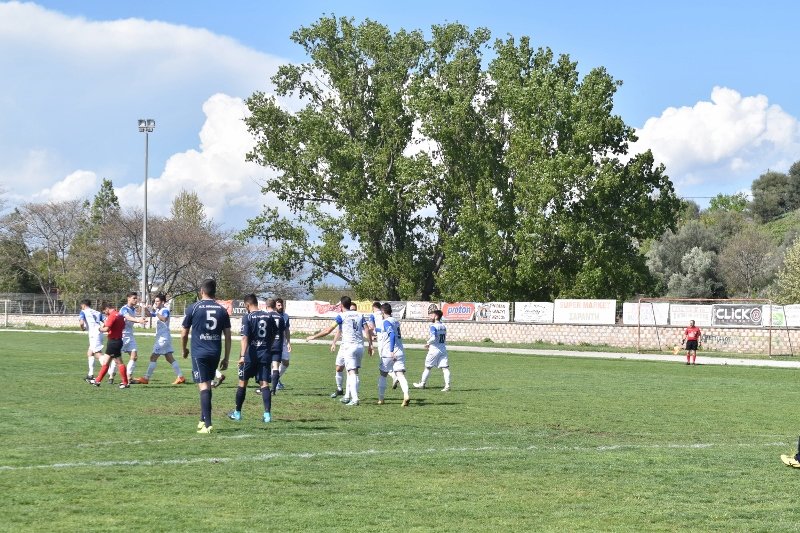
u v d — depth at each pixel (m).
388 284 69.31
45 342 50.78
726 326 49.72
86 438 13.97
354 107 69.56
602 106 58.25
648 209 58.47
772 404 21.17
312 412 18.14
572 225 56.34
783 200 140.62
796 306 47.47
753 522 8.92
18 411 17.66
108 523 8.50
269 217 69.94
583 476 11.25
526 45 63.25
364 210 65.94
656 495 10.16
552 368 34.69
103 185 106.81
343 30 69.50
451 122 63.03
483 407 19.58
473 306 59.62
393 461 12.15
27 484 10.24
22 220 97.88
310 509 9.21
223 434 14.59
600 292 57.59
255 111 69.88
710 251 98.12
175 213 105.38
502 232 61.53
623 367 36.09
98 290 89.50
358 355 19.89
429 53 70.12
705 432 15.80
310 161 67.81
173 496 9.73
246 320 16.16
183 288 90.25
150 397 20.80
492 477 11.12
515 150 60.22
